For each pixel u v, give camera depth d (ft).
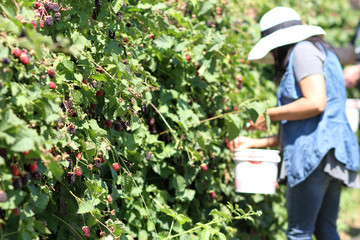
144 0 12.81
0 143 7.61
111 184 12.13
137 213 12.91
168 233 13.30
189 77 14.51
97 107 11.68
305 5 26.50
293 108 13.56
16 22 7.84
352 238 27.48
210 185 14.99
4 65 7.89
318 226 15.67
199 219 14.88
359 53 22.53
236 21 20.43
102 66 11.44
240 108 13.34
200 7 15.85
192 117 13.60
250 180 14.47
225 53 15.11
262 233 18.33
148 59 13.51
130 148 11.78
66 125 9.86
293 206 14.38
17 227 8.49
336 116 13.88
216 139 15.25
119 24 11.81
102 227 11.01
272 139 15.78
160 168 13.53
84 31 11.29
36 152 7.74
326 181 13.96
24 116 8.50
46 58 9.25
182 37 14.53
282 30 14.48
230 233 15.71
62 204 10.93
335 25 32.55
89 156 10.24
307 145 13.76
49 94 8.48
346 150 13.97
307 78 13.43
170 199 14.02
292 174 14.07
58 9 10.05
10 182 7.89
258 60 15.88
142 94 11.99
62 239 10.69
